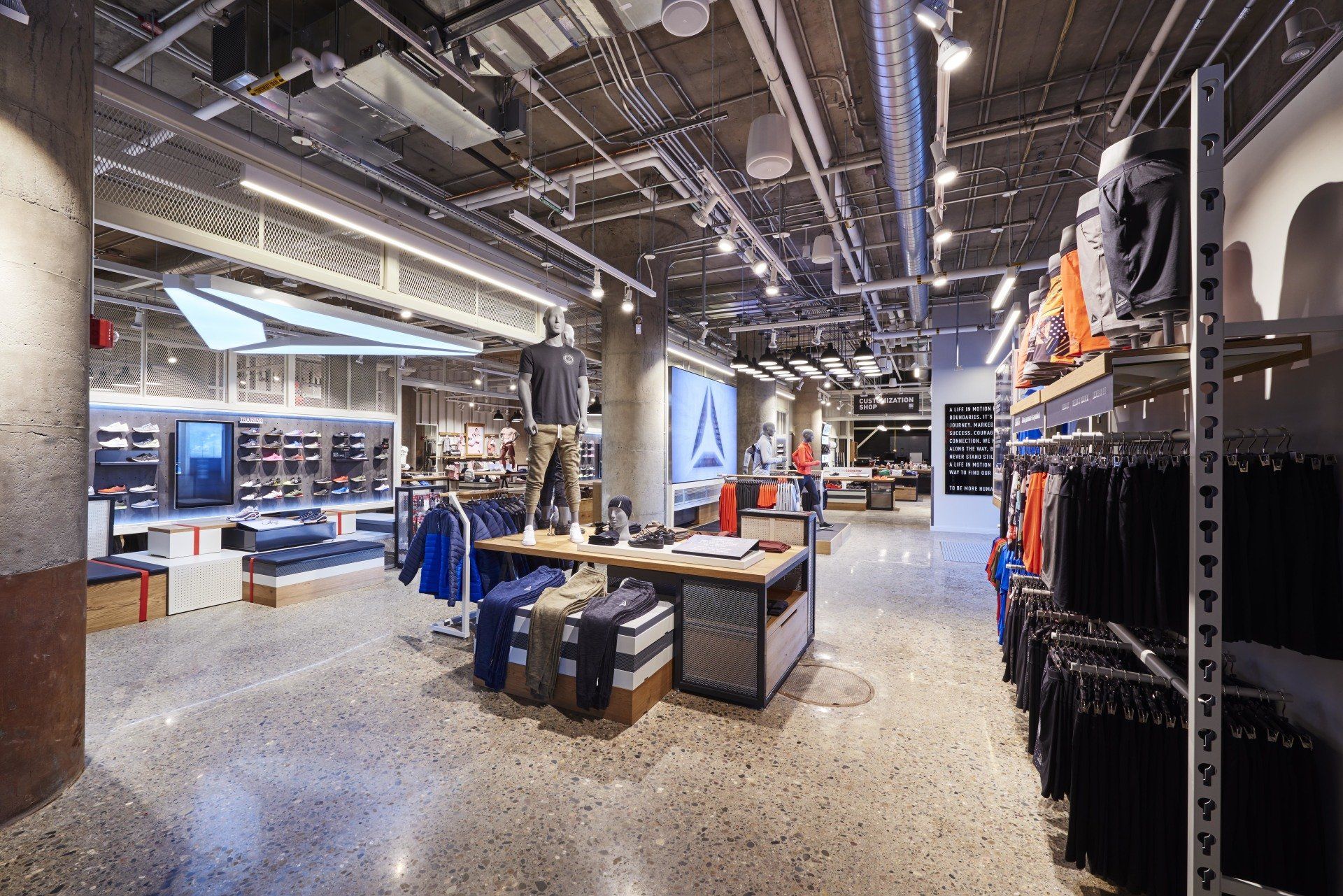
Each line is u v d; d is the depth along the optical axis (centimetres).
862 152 567
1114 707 177
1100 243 189
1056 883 188
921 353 1437
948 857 200
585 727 291
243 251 455
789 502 873
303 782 242
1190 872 140
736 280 1075
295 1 358
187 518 845
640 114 512
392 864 193
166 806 226
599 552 351
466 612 425
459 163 616
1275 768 154
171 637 431
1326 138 160
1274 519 152
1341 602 146
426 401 2008
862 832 212
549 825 214
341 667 371
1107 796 176
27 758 222
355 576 584
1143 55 436
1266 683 189
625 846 203
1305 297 169
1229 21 395
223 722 295
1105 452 224
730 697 317
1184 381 186
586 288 877
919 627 464
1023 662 289
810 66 450
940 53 270
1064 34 413
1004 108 514
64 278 238
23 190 224
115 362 784
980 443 1067
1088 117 496
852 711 310
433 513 435
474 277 666
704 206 573
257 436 938
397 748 269
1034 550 276
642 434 796
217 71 358
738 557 324
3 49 219
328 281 519
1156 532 170
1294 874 153
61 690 235
